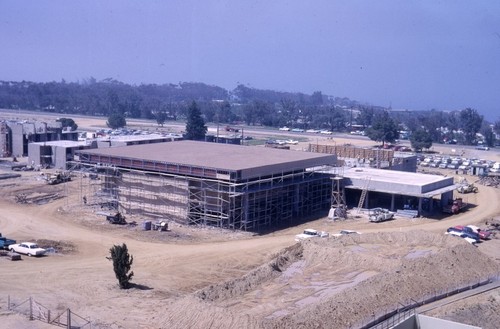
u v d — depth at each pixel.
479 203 109.19
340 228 86.50
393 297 54.25
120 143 135.75
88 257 67.88
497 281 62.44
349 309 50.38
